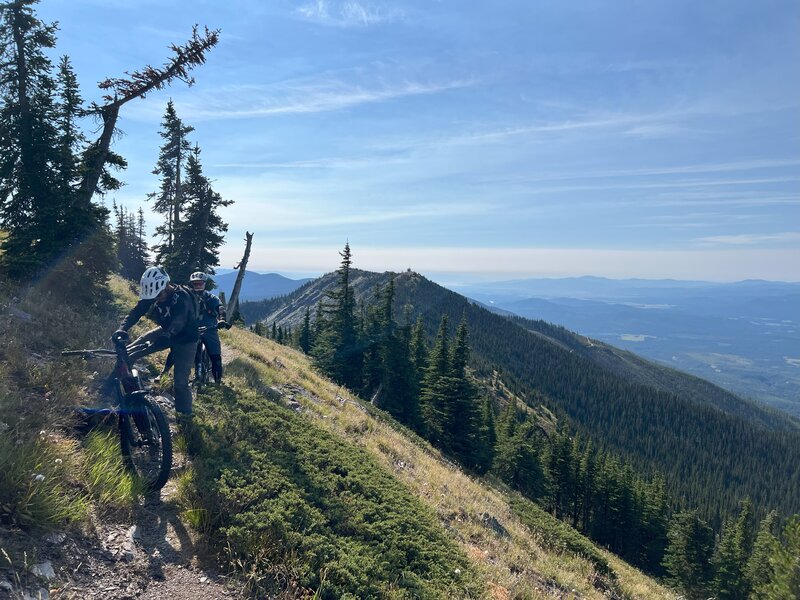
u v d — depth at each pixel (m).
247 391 10.87
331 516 6.43
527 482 53.25
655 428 198.75
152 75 16.14
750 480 173.25
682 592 49.16
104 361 8.10
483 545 9.80
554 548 13.62
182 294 6.58
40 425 5.43
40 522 4.13
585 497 60.94
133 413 5.70
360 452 10.08
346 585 5.11
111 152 16.22
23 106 13.52
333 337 42.62
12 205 12.98
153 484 5.63
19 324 8.30
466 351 41.59
